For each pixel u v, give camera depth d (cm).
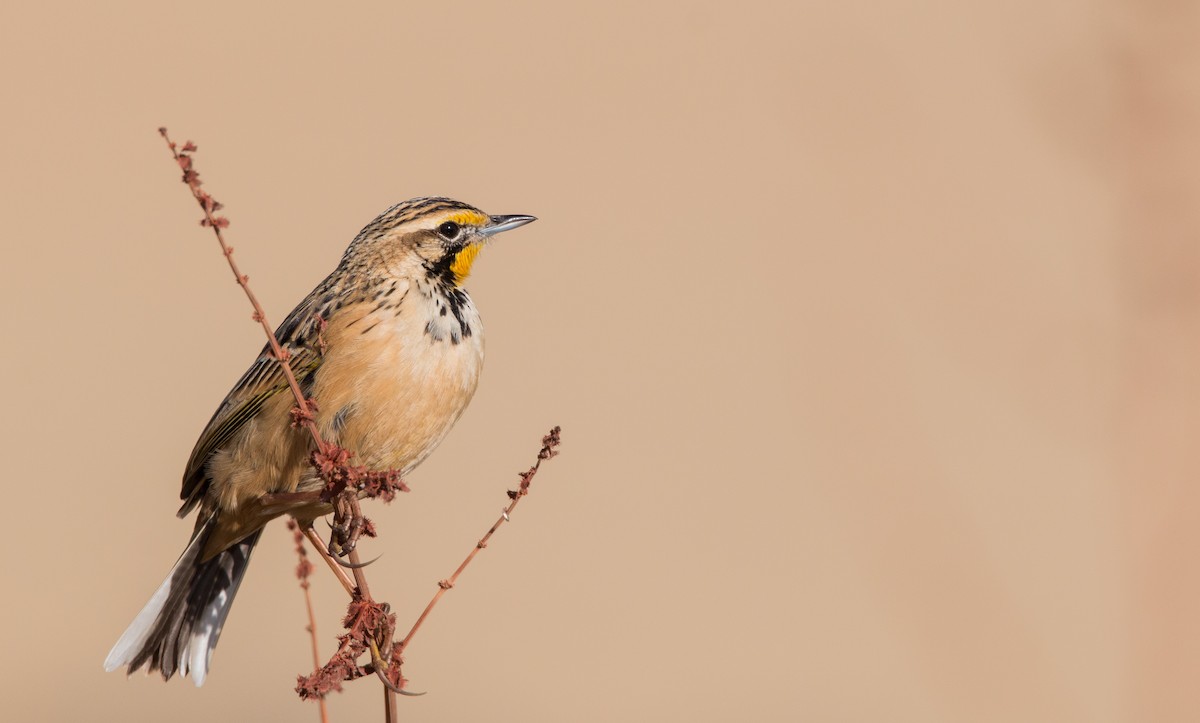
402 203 1001
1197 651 718
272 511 965
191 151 671
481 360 984
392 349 911
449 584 690
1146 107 823
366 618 685
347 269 963
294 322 948
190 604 996
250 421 940
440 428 955
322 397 909
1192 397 775
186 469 988
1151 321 798
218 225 689
